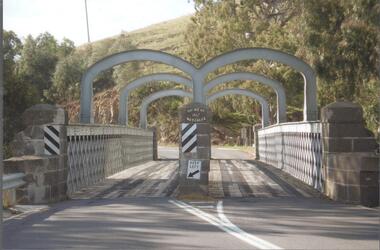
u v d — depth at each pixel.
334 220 11.56
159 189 18.80
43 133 15.41
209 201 15.23
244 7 51.03
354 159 14.38
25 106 29.67
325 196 16.23
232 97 51.50
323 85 30.00
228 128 76.94
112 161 25.86
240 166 31.45
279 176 23.83
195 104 16.17
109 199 15.89
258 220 11.57
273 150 32.00
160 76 34.56
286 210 13.20
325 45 24.69
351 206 13.97
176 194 17.25
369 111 28.83
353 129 15.65
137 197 16.41
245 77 33.16
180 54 72.94
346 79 25.02
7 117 29.06
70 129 17.77
